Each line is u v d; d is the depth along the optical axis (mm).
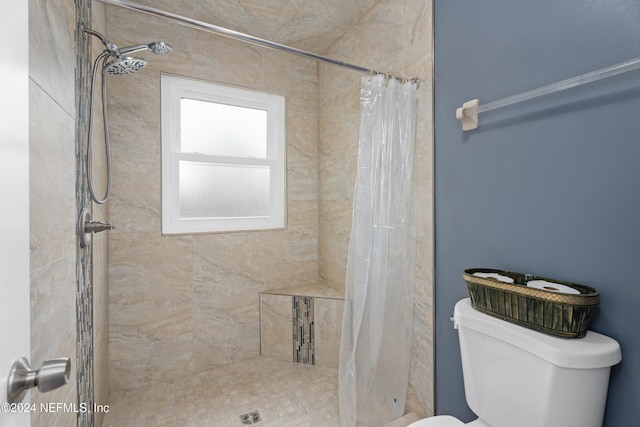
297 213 2492
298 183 2498
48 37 763
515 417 950
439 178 1463
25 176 450
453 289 1398
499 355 999
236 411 1680
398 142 1586
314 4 1884
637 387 839
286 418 1625
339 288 2332
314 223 2566
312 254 2559
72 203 971
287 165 2449
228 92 2234
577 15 958
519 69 1124
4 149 385
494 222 1218
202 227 2162
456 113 1322
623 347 862
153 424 1572
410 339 1601
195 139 2178
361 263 1554
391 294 1595
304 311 2215
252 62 2291
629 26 848
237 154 2326
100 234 1551
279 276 2408
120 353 1847
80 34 1105
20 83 432
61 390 857
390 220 1576
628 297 854
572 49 971
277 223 2449
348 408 1513
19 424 416
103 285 1640
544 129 1047
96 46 1523
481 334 1061
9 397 383
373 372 1581
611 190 885
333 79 2354
